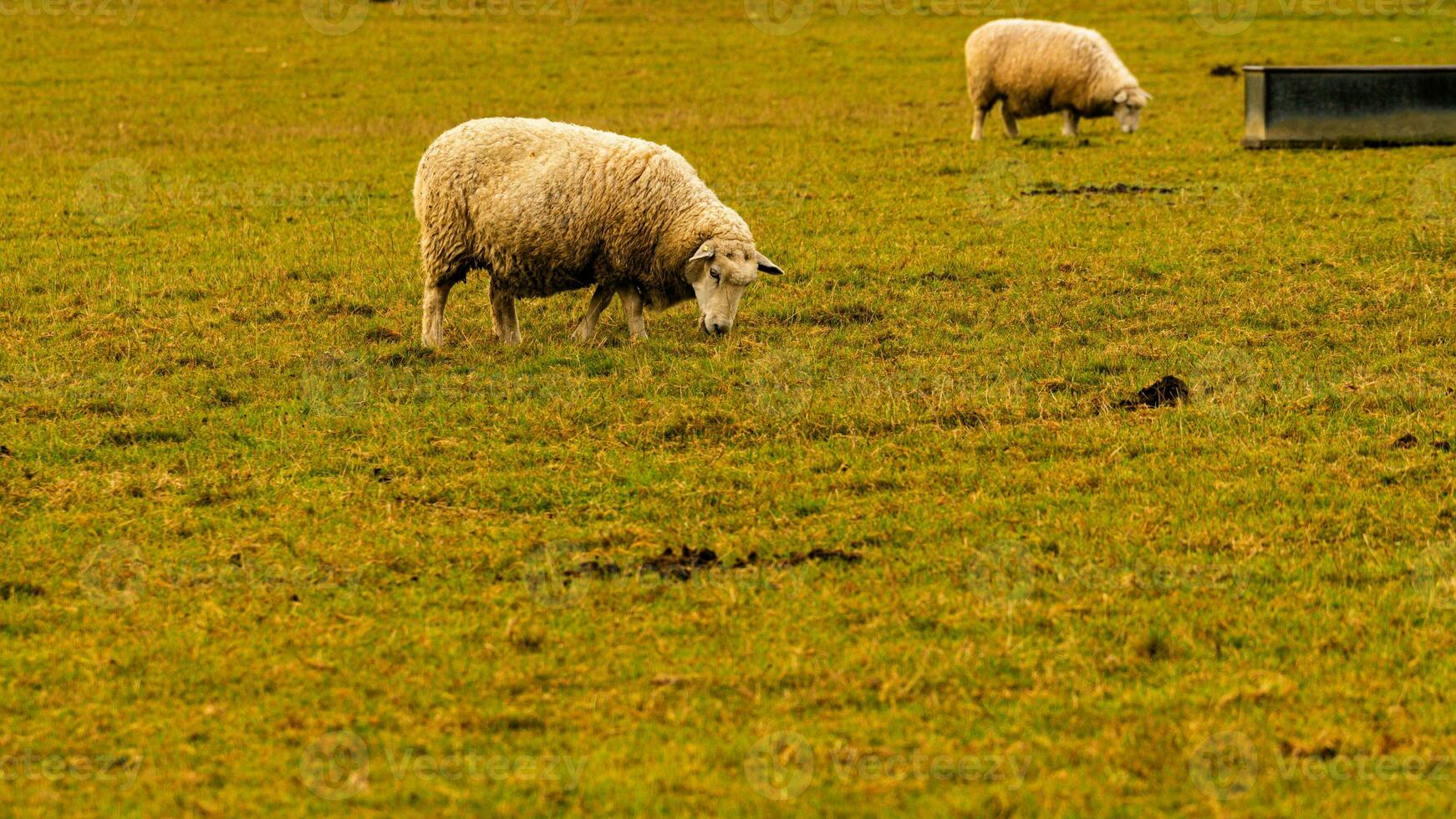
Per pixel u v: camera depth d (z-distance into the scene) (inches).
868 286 792.9
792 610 418.6
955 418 583.2
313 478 525.7
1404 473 510.6
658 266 658.2
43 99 1632.6
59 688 377.1
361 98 1690.5
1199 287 775.1
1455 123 1173.1
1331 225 901.2
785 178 1132.5
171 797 323.3
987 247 879.1
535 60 1974.7
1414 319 698.8
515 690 375.9
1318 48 1967.3
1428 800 315.6
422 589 436.5
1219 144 1237.7
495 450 550.9
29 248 916.0
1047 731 350.9
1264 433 559.8
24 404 604.4
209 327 729.6
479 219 640.4
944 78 1835.6
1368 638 396.8
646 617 415.5
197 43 2038.6
